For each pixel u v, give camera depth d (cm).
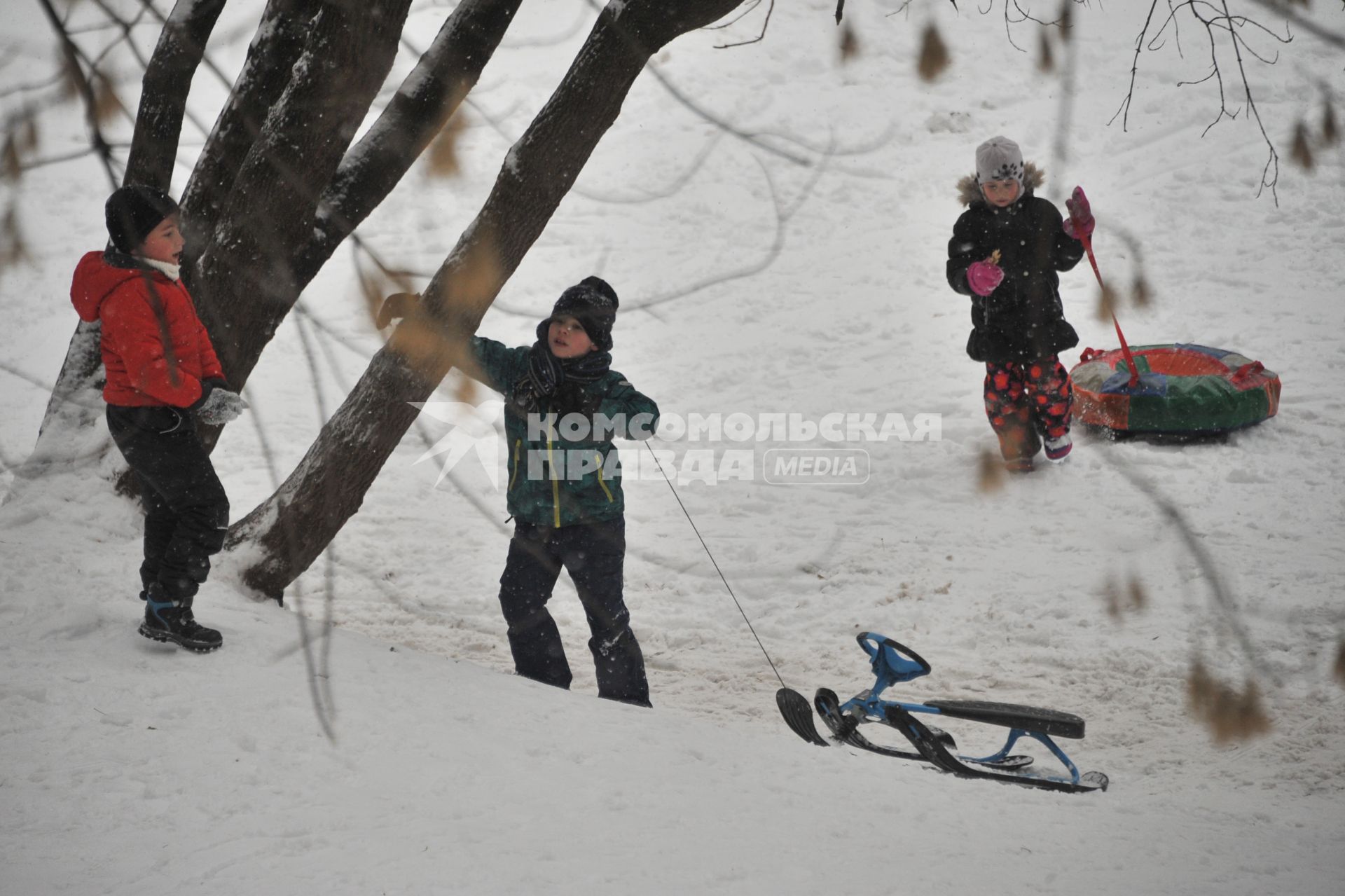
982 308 2367
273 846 880
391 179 1465
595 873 877
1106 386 2645
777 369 3259
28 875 815
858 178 4444
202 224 1461
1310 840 1112
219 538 1202
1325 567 1994
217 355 1367
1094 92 4816
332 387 3144
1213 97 4619
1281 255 3597
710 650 1933
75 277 1143
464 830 936
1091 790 1328
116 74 534
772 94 5034
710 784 1114
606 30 1291
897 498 2486
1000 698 1686
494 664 1831
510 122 4566
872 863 950
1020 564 2141
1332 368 2902
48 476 1488
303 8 1444
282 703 1129
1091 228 1753
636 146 4791
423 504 2530
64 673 1135
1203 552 520
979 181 2273
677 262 4003
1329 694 1602
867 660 1859
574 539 1421
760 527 2412
